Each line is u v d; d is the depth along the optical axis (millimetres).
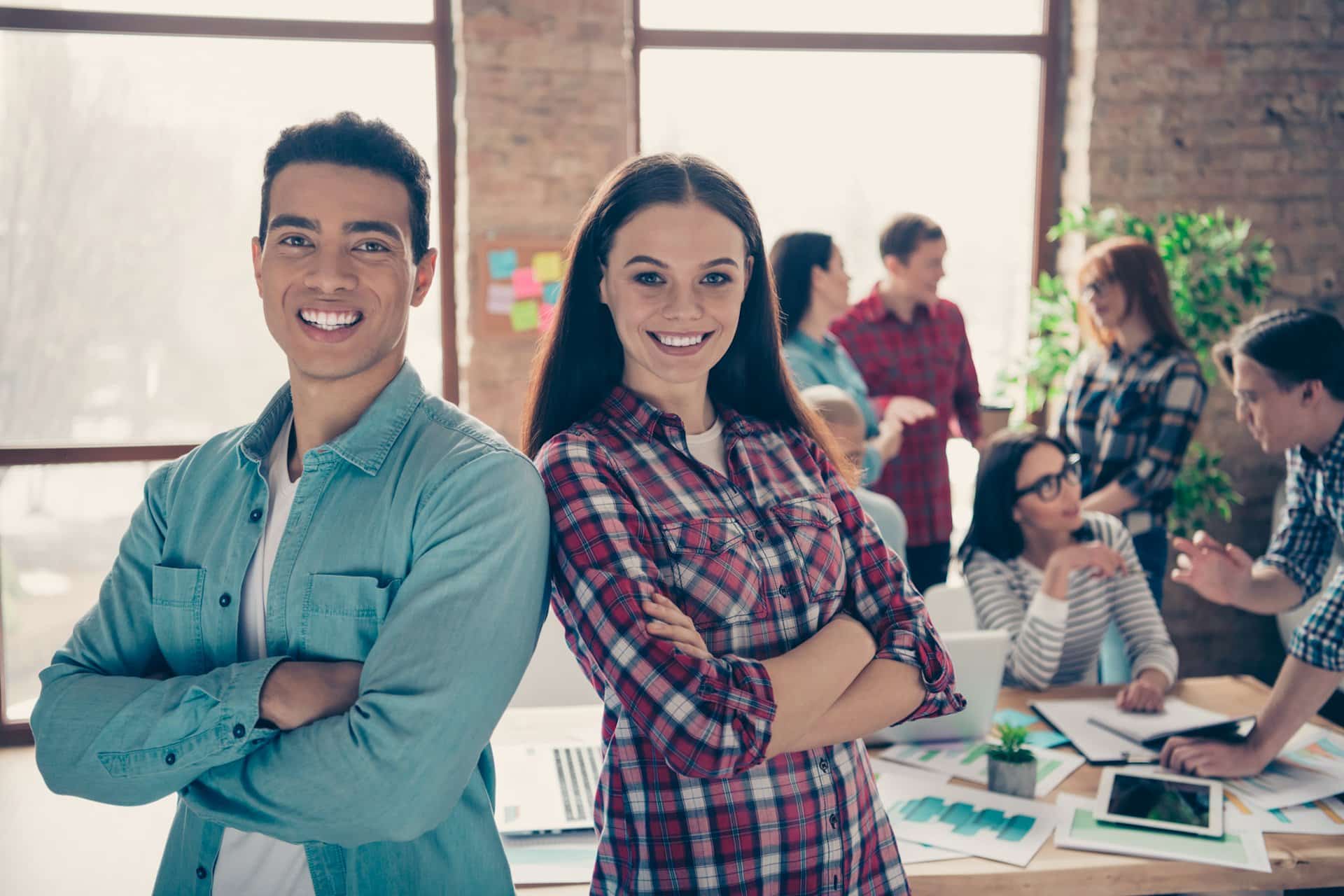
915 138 4258
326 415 1168
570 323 1345
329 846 1088
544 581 1148
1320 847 1566
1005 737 1772
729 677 1143
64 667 1158
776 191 4234
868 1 4168
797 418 1464
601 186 1314
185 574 1149
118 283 3807
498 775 1790
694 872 1177
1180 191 4062
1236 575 2178
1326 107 4051
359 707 1028
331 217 1088
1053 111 4277
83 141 3727
